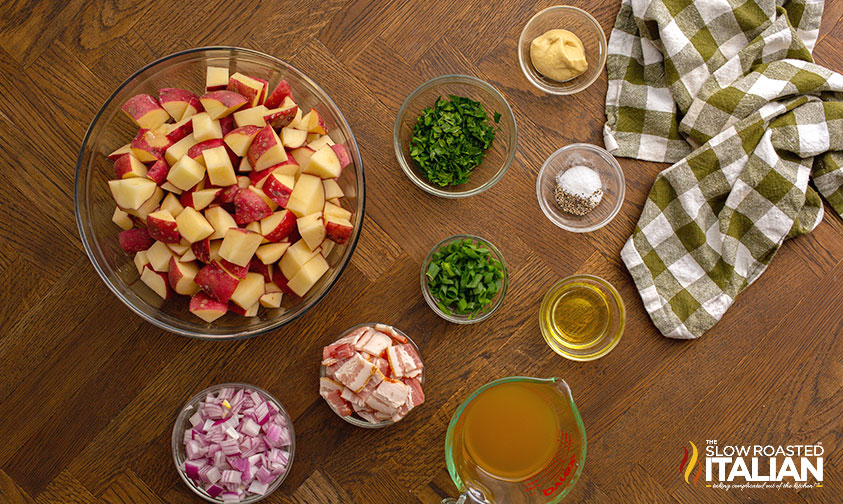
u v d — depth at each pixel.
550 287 1.32
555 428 1.26
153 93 1.16
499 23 1.30
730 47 1.30
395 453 1.31
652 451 1.33
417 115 1.29
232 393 1.25
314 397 1.29
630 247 1.31
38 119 1.23
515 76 1.32
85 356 1.26
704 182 1.29
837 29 1.33
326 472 1.30
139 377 1.27
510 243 1.32
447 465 1.19
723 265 1.30
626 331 1.33
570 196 1.30
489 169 1.31
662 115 1.31
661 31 1.26
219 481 1.24
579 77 1.33
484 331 1.32
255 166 1.07
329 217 1.12
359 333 1.24
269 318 1.18
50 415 1.26
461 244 1.26
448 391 1.31
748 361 1.34
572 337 1.33
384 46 1.29
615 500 1.33
